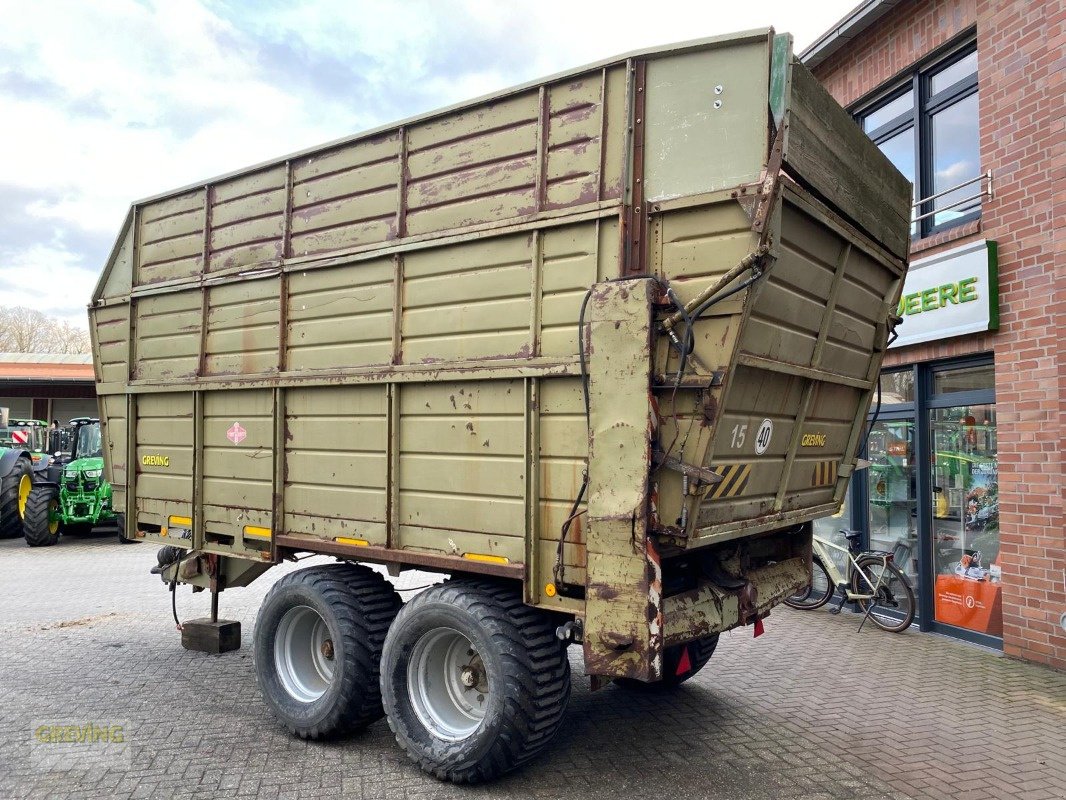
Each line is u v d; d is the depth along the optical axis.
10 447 16.59
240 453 5.34
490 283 4.04
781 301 3.64
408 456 4.38
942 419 7.46
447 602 4.05
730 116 3.37
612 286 3.46
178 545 5.84
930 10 7.50
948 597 7.34
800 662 6.44
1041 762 4.41
